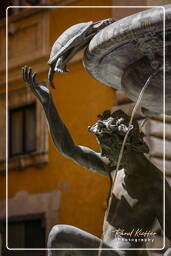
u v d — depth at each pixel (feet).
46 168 54.34
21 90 57.93
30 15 57.57
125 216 17.89
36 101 56.75
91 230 49.14
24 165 55.93
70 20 54.34
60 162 53.31
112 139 18.10
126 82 20.42
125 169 18.17
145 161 18.20
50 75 19.93
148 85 19.70
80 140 50.49
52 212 52.95
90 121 50.34
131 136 18.03
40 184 54.54
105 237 17.93
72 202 51.47
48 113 18.86
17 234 55.01
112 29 18.43
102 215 48.55
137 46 18.86
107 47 18.98
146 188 17.94
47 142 54.95
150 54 19.07
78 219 50.60
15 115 58.29
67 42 19.53
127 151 18.03
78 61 52.11
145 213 17.92
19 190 55.93
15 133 58.08
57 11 55.57
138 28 17.94
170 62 18.86
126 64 20.12
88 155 18.98
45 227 53.21
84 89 51.49
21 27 58.18
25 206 55.16
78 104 51.47
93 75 21.67
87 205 49.93
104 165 18.93
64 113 51.93
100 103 49.75
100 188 49.14
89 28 19.57
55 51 19.70
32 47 57.00
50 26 56.24
